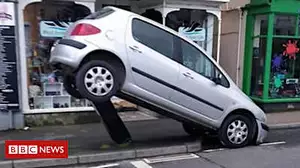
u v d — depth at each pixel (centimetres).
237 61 1186
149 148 648
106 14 607
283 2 1061
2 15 758
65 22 858
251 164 596
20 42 795
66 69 599
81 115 874
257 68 1141
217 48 1011
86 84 568
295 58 1139
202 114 662
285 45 1116
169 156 645
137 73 597
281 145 727
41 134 760
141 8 1017
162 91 620
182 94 637
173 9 918
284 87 1136
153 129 824
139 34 609
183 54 647
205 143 736
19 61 798
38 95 860
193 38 991
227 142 691
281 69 1124
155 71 610
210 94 661
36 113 834
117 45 583
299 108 1149
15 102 793
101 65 574
